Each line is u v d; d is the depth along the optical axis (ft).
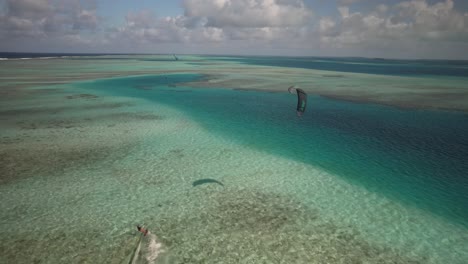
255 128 85.20
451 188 50.57
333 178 54.19
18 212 41.29
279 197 47.24
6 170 53.88
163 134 77.41
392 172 56.70
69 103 113.91
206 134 78.59
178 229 38.52
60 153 62.75
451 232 39.14
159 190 48.52
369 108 112.68
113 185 49.75
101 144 68.80
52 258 32.89
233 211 42.91
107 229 38.22
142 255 32.91
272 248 35.40
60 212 41.63
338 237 37.76
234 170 56.80
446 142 73.46
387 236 38.17
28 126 81.35
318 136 78.28
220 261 33.14
